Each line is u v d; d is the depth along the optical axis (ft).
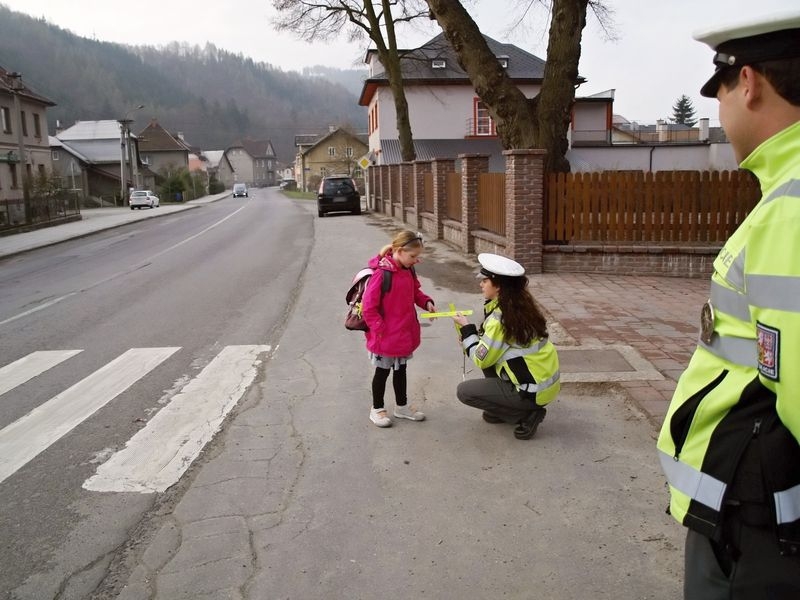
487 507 12.00
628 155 123.03
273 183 542.16
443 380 19.43
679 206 34.65
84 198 191.62
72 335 26.94
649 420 15.62
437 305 30.55
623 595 9.41
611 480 12.86
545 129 38.01
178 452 14.88
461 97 127.54
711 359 5.32
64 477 13.85
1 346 25.49
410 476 13.32
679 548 10.52
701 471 5.24
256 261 48.06
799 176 4.54
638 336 22.45
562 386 17.78
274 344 24.29
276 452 14.70
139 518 12.05
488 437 15.12
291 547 10.89
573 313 26.05
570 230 35.65
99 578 10.25
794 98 4.85
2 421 17.38
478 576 9.95
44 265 53.83
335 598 9.53
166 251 58.54
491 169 123.44
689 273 34.30
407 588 9.71
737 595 5.13
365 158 117.39
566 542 10.78
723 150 121.80
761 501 4.93
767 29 4.83
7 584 10.18
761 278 4.59
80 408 18.10
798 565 4.93
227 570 10.30
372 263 15.93
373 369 20.76
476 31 38.70
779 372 4.49
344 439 15.29
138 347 24.53
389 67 88.07
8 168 130.52
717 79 5.37
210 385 19.65
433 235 59.52
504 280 14.38
